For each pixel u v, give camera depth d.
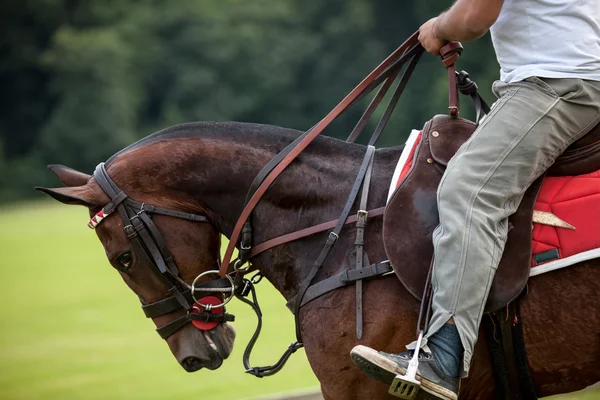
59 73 81.38
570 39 4.94
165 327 5.80
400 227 5.16
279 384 12.29
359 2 84.56
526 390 5.13
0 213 62.72
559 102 4.92
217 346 5.80
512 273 4.95
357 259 5.23
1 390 12.59
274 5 88.00
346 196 5.48
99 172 5.73
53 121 80.56
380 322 5.16
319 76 86.00
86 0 87.69
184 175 5.67
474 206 4.89
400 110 70.44
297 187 5.54
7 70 83.69
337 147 5.69
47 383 12.99
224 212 5.71
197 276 5.68
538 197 5.07
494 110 5.03
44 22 86.38
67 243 37.09
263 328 16.52
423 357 4.97
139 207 5.63
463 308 4.87
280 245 5.52
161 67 84.81
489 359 5.18
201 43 84.56
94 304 20.88
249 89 85.75
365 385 5.25
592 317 4.95
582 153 5.04
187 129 5.82
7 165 79.12
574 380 5.16
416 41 5.69
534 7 5.00
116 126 80.88
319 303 5.30
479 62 67.94
